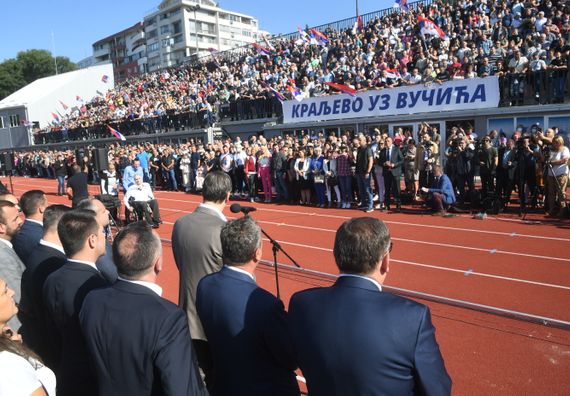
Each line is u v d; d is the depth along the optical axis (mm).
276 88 22109
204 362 3162
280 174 15344
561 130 13344
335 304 2029
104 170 14484
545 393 4109
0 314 2184
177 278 7973
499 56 15969
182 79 36125
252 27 106312
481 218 11219
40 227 4547
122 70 103375
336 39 25609
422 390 1856
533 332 5277
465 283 7031
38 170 31906
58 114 49312
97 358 2361
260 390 2432
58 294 2912
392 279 7418
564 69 13242
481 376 4434
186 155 19906
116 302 2393
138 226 2570
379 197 13336
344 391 1905
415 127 16281
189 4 89562
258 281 7473
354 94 17688
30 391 1899
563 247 8555
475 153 12109
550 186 10969
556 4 17312
